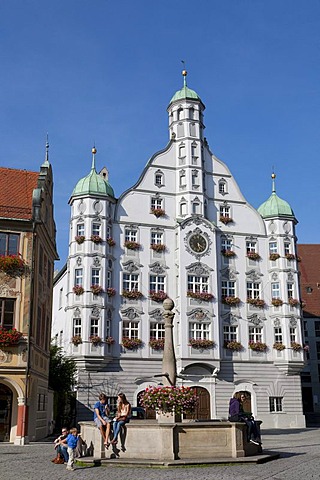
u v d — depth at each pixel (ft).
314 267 280.51
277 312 171.32
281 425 162.50
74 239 158.40
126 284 160.56
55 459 63.46
